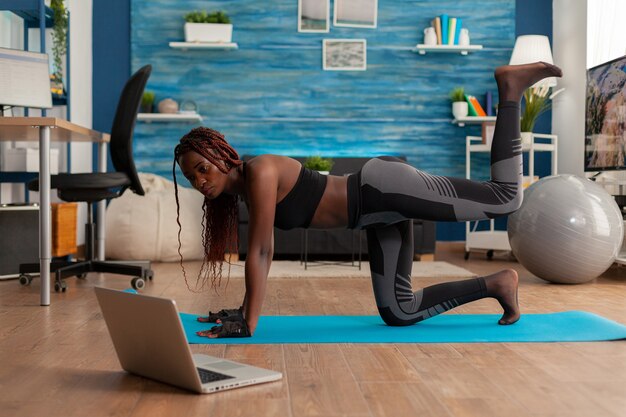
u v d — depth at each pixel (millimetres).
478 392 1787
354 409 1644
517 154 2562
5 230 4250
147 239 5457
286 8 6477
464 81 6535
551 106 6500
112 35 6453
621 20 5188
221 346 2344
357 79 6508
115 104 6477
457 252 6500
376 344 2381
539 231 4000
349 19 6488
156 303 1750
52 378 1948
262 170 2395
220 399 1727
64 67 5535
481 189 2537
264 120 6484
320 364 2094
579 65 5977
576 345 2355
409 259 2701
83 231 6176
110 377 1958
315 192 2504
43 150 3281
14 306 3244
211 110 6465
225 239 2607
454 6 6527
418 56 6520
